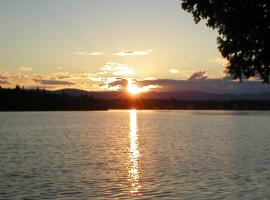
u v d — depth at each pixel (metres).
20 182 35.56
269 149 66.31
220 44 14.59
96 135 103.56
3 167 44.66
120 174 40.44
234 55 14.52
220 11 14.00
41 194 31.02
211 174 40.44
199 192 32.00
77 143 78.81
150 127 144.75
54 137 95.62
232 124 163.88
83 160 51.88
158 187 34.03
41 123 169.50
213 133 110.44
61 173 40.72
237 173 40.88
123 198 29.98
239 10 13.43
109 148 69.00
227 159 52.88
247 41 13.99
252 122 180.88
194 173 41.09
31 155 57.25
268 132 113.50
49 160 51.47
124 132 116.44
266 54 13.75
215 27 14.55
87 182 35.97
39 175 39.31
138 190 32.78
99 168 44.72
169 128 137.75
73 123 172.38
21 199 29.39
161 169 44.09
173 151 64.06
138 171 42.66
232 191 32.31
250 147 70.00
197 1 14.31
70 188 33.28
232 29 14.02
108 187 33.97
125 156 56.94
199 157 55.38
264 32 13.43
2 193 31.20
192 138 92.75
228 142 81.00
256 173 40.97
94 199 29.59
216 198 30.06
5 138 91.88
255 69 14.40
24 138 92.00
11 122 176.00
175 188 33.53
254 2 13.25
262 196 30.64
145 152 62.62
